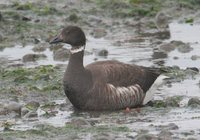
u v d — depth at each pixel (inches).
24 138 612.1
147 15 1122.0
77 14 1110.4
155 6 1149.7
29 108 711.7
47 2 1155.3
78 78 712.4
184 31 1042.7
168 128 638.5
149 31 1047.0
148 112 703.7
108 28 1065.5
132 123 661.3
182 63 879.7
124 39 1005.8
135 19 1109.7
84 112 707.4
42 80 804.6
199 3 1163.3
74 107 722.2
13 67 866.1
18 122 669.3
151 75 741.9
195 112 697.6
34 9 1108.5
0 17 1045.2
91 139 605.3
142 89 730.2
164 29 1054.4
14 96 751.7
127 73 725.9
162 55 916.6
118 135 617.3
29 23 1056.2
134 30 1054.4
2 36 1004.6
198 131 629.9
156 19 1096.2
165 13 1126.4
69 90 713.0
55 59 907.4
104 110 713.6
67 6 1134.4
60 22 1075.3
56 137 613.9
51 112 702.5
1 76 820.0
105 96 709.9
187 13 1131.9
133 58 901.8
